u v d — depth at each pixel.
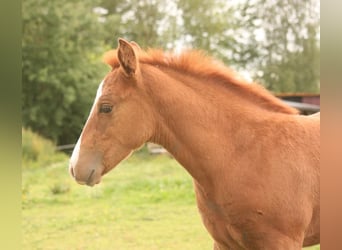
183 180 9.97
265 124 2.88
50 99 18.83
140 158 14.70
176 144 2.84
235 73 2.99
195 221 7.11
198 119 2.80
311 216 2.86
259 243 2.76
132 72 2.75
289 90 27.88
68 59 19.16
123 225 6.96
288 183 2.74
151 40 25.91
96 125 2.76
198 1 27.62
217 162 2.77
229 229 2.81
